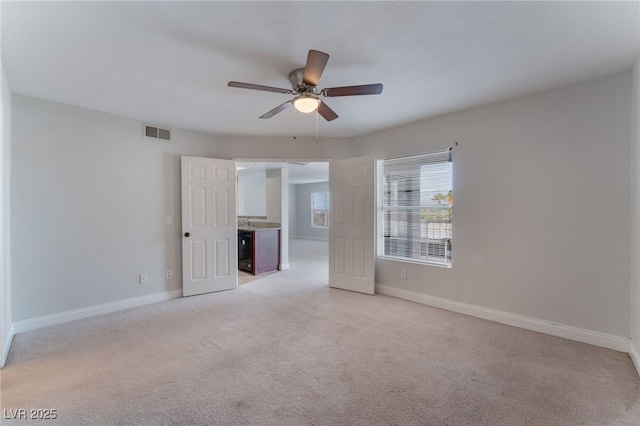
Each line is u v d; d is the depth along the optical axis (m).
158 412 1.77
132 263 3.62
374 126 3.94
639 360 2.15
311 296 4.08
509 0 1.58
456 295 3.44
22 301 2.88
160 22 1.77
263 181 8.65
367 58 2.19
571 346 2.56
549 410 1.77
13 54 2.12
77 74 2.44
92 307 3.31
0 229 2.20
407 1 1.59
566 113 2.69
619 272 2.47
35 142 2.94
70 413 1.75
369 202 4.14
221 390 1.98
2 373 2.16
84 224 3.25
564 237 2.72
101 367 2.25
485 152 3.18
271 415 1.75
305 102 2.31
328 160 4.55
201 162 4.13
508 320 3.04
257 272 5.57
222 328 2.98
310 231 11.79
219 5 1.62
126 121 3.55
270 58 2.19
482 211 3.21
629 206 2.42
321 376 2.13
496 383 2.04
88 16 1.70
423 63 2.27
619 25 1.80
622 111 2.43
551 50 2.09
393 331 2.89
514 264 3.01
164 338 2.75
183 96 2.91
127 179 3.56
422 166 3.78
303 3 1.60
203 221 4.17
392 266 4.06
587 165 2.60
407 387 2.00
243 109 3.28
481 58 2.20
